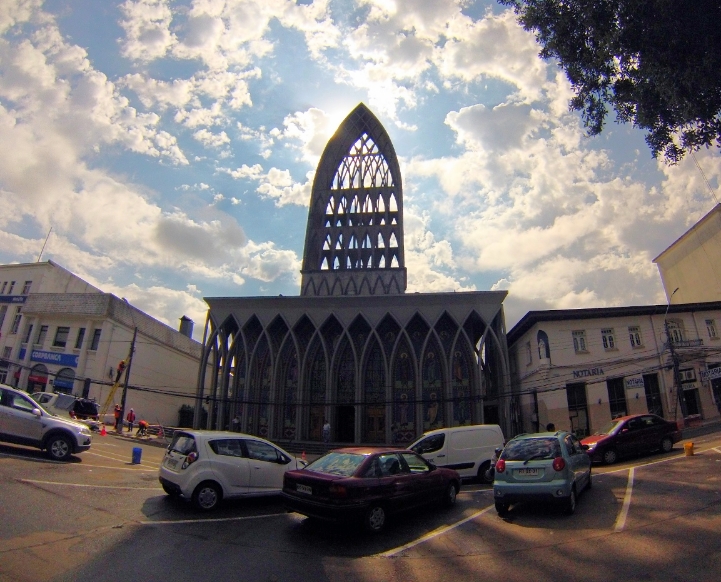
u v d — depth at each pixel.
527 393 32.62
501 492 9.66
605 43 9.98
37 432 13.98
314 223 51.84
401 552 7.62
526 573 6.43
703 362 30.59
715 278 37.06
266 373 39.56
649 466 14.48
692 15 8.38
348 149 55.59
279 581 6.19
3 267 47.69
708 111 8.98
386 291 46.88
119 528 8.10
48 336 42.94
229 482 10.37
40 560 6.22
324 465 9.60
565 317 31.30
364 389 37.47
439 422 36.12
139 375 45.69
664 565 6.32
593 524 8.62
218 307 40.56
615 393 30.12
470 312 37.19
